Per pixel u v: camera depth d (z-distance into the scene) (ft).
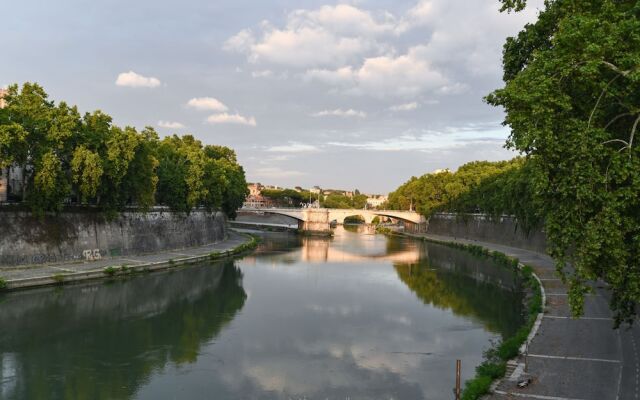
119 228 235.81
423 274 237.04
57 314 139.23
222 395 88.89
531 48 99.55
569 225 63.77
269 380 96.37
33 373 96.63
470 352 114.32
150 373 98.68
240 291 186.39
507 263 259.39
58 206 187.01
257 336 125.59
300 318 145.28
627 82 65.00
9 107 175.11
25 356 105.91
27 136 173.88
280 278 219.82
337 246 402.11
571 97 70.08
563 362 88.79
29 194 180.45
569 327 112.68
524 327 112.78
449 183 470.39
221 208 373.40
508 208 296.30
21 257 181.16
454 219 483.51
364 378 97.66
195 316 145.18
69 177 198.70
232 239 400.67
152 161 239.50
